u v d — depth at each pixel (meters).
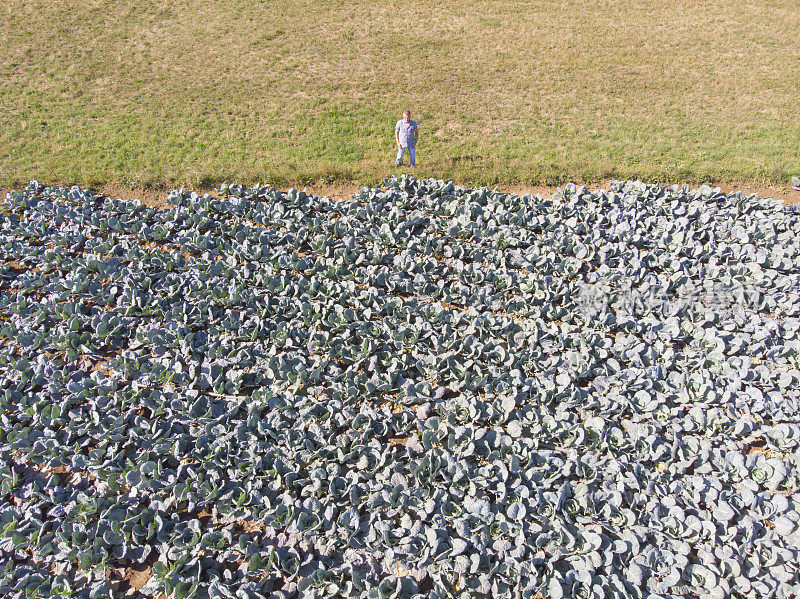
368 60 24.95
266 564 7.70
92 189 15.89
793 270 13.04
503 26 28.81
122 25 27.02
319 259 12.82
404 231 13.94
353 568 7.59
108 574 7.68
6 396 9.64
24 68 22.91
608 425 9.59
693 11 30.89
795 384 10.25
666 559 7.64
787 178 16.84
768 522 8.36
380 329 11.08
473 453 9.00
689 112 21.38
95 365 10.73
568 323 11.69
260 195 15.43
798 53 26.44
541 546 7.86
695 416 9.45
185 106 20.78
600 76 24.05
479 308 11.84
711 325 11.69
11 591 7.39
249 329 11.19
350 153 18.14
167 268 12.81
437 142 18.97
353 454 8.89
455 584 7.60
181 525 7.95
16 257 12.98
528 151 18.47
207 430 9.21
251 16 28.69
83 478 8.74
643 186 15.52
